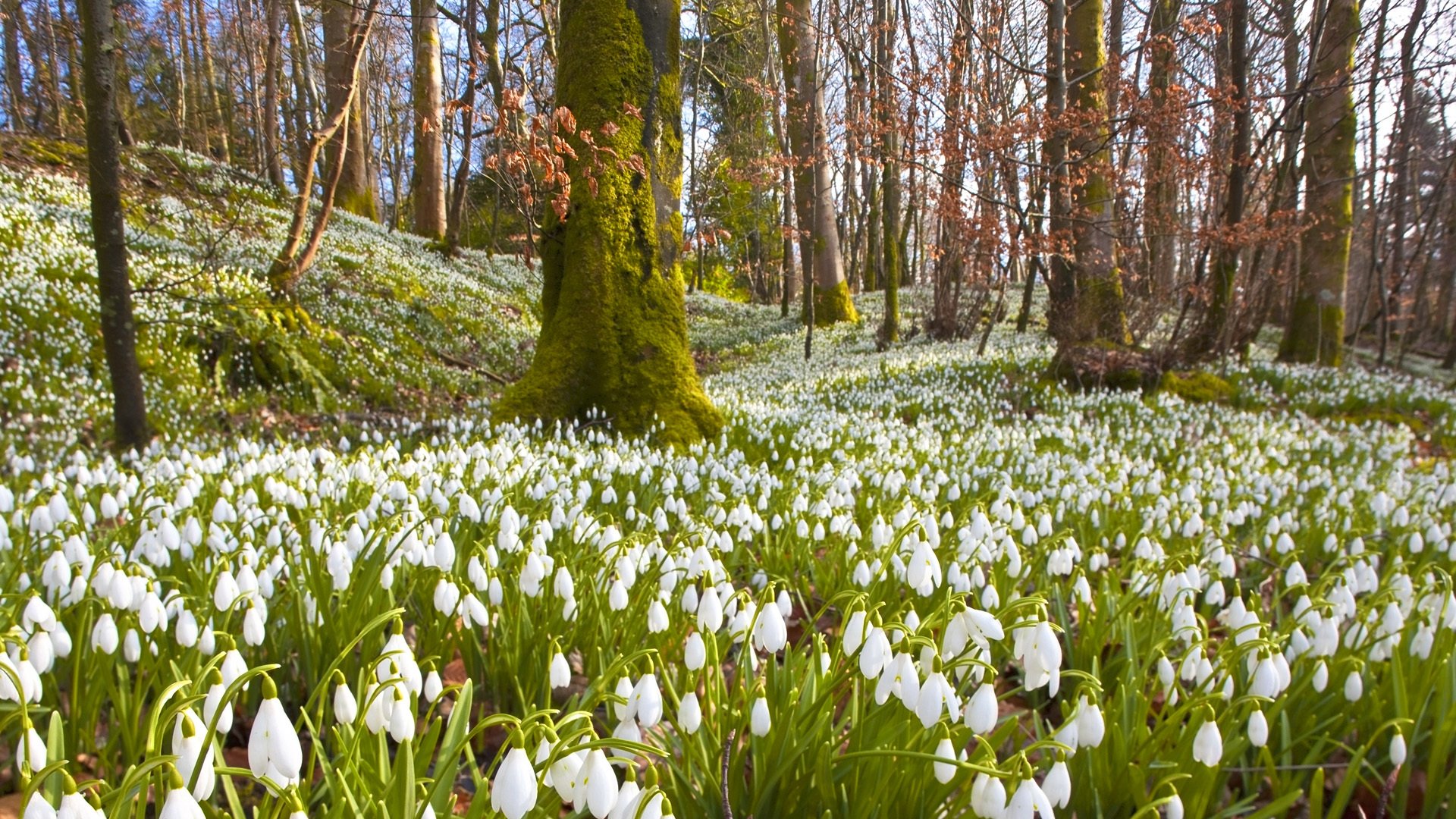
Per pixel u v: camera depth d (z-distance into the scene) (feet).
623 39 25.11
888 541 11.98
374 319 44.16
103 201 20.77
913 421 36.91
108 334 21.54
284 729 5.00
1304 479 22.34
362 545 10.29
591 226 25.17
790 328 83.51
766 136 90.48
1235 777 8.72
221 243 44.09
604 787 4.93
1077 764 7.39
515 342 52.31
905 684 6.07
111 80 20.42
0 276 31.58
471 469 17.72
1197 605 13.08
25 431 23.35
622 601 8.85
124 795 4.54
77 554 9.10
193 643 7.67
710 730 7.27
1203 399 40.98
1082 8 49.60
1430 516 17.61
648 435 24.31
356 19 41.57
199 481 14.46
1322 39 48.65
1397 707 8.21
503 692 9.39
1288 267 50.34
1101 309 44.68
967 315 67.46
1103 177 46.83
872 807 6.51
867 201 96.32
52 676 7.89
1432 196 62.44
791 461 20.35
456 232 74.54
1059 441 30.04
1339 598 10.36
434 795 5.71
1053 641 6.59
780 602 9.73
